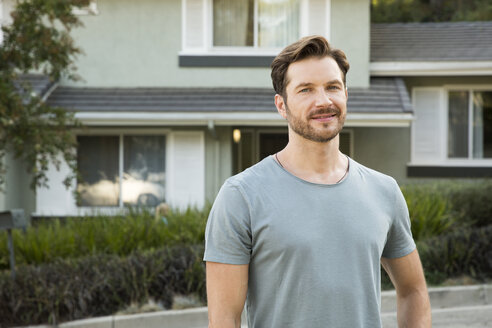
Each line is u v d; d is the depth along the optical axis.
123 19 10.61
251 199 1.82
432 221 7.60
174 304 5.89
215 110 9.59
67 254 7.18
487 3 22.30
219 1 10.66
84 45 10.62
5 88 5.93
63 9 6.25
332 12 10.53
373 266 1.82
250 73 10.62
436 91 11.29
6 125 6.32
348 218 1.81
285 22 10.62
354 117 9.56
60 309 5.75
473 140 11.35
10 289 5.74
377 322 1.79
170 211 8.46
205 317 5.67
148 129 10.49
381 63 10.73
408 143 11.36
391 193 1.94
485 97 11.30
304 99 1.84
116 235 7.43
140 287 6.03
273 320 1.79
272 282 1.79
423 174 11.24
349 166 1.94
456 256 6.59
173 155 10.50
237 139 11.49
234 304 1.81
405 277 1.99
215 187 10.48
